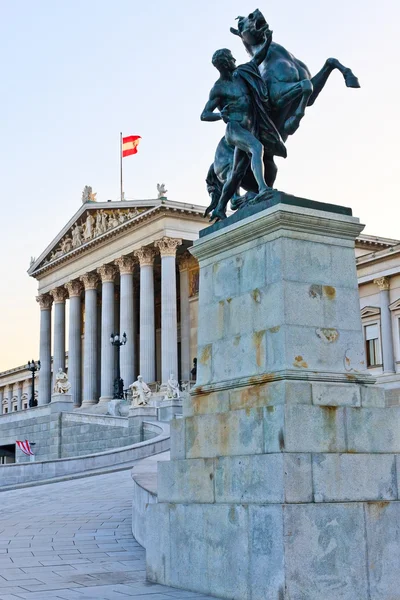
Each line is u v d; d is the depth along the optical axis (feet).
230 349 44.32
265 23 48.55
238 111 47.73
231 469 40.73
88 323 361.92
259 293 42.52
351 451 39.75
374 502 39.01
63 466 148.97
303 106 46.52
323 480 38.17
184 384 297.33
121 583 45.80
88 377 355.36
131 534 67.41
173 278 309.63
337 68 48.78
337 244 43.27
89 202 357.41
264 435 39.34
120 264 337.72
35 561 54.65
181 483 44.83
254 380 41.29
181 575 43.42
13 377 568.82
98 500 93.56
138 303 389.60
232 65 48.01
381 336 288.51
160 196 320.91
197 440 44.47
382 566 38.42
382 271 287.07
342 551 37.47
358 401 41.14
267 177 50.26
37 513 85.10
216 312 46.03
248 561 38.27
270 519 37.09
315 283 41.96
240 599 38.60
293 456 37.60
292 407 38.50
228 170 50.19
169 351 302.45
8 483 145.48
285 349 40.16
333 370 41.39
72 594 42.04
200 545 41.98
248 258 43.78
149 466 89.20
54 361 389.39
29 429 268.00
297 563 36.17
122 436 217.97
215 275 46.52
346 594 37.11
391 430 41.27
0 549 60.70
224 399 43.34
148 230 320.91
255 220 42.73
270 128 47.91
